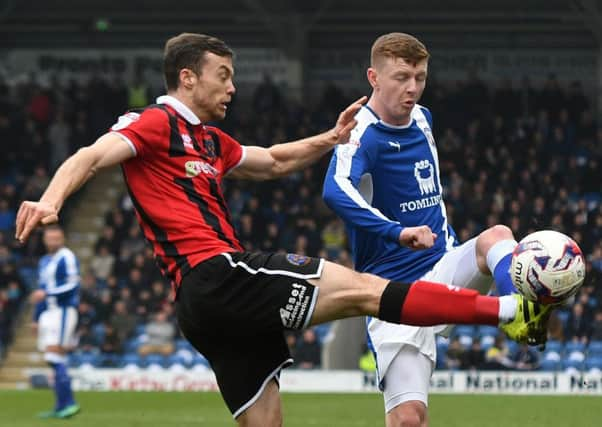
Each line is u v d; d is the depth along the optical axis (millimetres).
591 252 53594
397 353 16703
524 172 60031
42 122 68875
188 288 13719
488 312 12758
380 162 16703
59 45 72562
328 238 57938
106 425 30672
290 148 15844
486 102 66062
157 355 50781
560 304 12828
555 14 68312
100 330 52438
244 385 14602
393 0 67625
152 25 72188
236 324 13586
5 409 36406
